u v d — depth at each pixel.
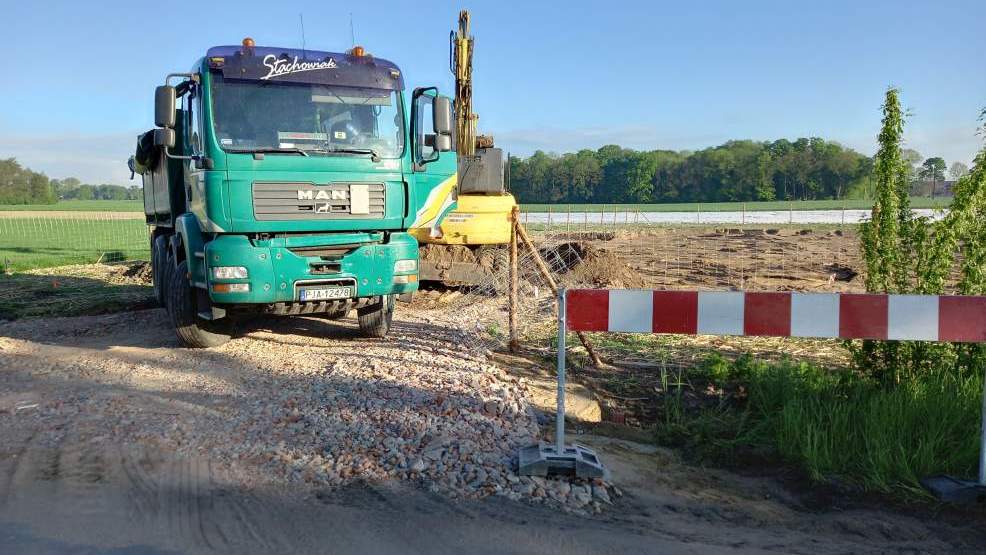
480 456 4.83
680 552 3.70
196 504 4.17
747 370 7.11
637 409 6.69
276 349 8.61
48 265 20.47
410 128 8.34
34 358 8.42
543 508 4.20
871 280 6.67
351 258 7.98
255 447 5.03
